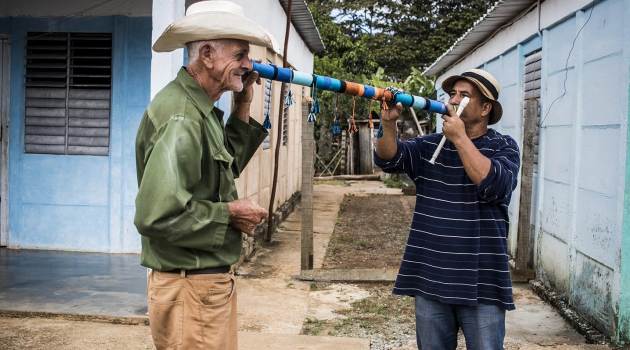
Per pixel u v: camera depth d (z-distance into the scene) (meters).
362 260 7.70
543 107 6.48
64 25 6.79
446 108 2.92
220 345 2.46
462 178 2.95
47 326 4.68
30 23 6.81
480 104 3.01
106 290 5.48
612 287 4.61
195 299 2.39
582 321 5.08
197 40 2.36
